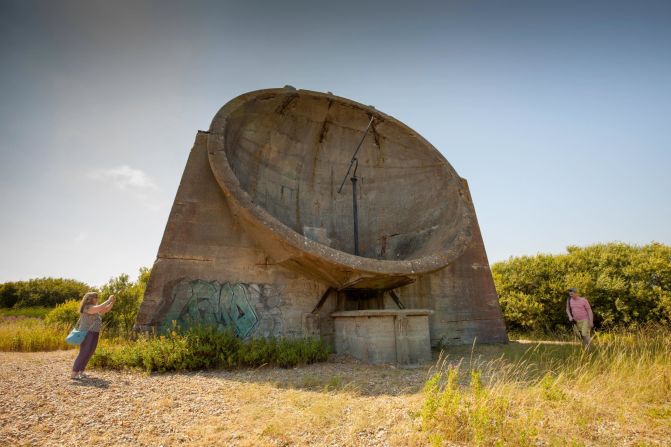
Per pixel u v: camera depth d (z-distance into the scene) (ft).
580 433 15.81
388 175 49.80
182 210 38.24
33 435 15.05
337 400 19.99
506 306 65.67
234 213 38.32
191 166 39.86
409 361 33.58
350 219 47.52
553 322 61.57
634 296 56.03
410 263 35.14
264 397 20.86
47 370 26.03
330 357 35.27
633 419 17.52
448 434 15.05
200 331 31.14
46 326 47.01
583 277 59.82
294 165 46.57
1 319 72.95
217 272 37.60
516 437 14.79
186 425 16.46
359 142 50.34
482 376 26.99
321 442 14.89
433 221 44.98
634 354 30.37
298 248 32.86
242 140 42.70
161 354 28.12
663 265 56.49
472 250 51.80
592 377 23.70
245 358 29.71
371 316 34.24
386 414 17.83
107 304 24.94
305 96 46.03
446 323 47.14
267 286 38.81
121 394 20.66
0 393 20.04
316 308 39.70
